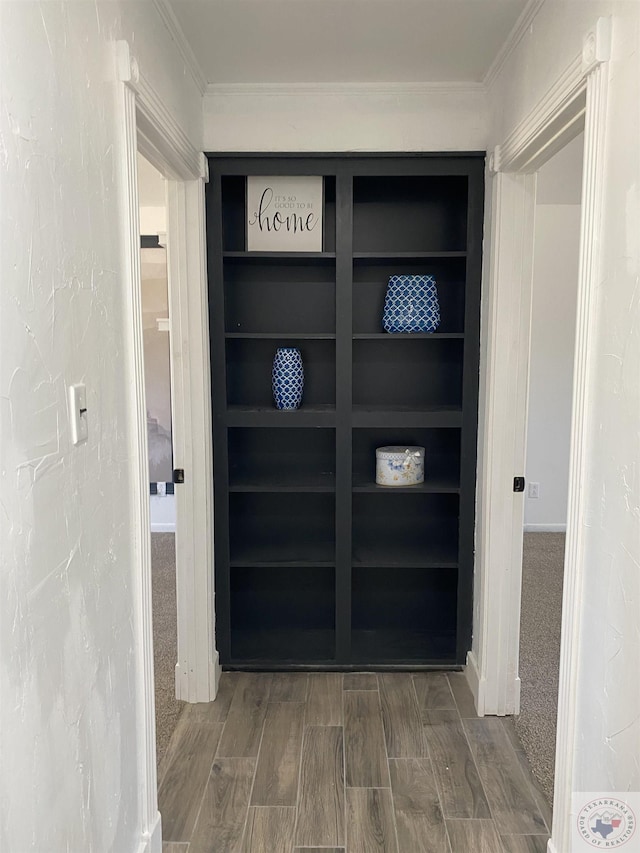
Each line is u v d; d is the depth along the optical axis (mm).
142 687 1624
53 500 1116
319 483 2777
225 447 2668
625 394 1268
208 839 1885
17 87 977
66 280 1166
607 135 1336
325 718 2490
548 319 4484
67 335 1170
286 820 1959
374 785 2113
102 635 1368
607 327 1347
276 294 2836
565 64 1583
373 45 2139
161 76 1840
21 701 1001
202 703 2594
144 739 1647
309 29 2021
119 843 1493
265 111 2492
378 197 2791
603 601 1382
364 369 2875
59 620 1144
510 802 2033
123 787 1519
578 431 1484
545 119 1712
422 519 2990
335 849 1848
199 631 2566
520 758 2248
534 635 3164
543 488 4680
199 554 2533
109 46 1394
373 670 2842
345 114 2494
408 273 2822
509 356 2359
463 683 2744
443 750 2293
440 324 2838
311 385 2896
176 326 2451
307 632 3010
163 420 4594
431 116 2492
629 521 1256
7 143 946
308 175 2553
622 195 1272
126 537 1523
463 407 2637
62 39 1147
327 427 2744
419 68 2324
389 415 2654
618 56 1283
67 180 1171
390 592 3045
